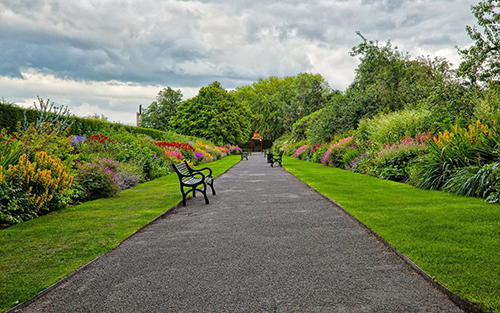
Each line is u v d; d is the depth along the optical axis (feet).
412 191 27.66
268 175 49.37
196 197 29.43
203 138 159.53
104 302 9.74
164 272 11.94
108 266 12.66
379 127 50.96
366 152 49.19
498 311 8.27
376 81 74.79
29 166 21.35
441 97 40.75
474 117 35.45
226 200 27.63
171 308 9.28
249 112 214.48
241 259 13.15
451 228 15.69
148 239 16.30
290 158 108.37
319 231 17.03
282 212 22.11
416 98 64.69
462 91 39.50
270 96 281.95
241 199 27.94
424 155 33.32
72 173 26.76
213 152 107.14
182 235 16.96
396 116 50.44
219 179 44.19
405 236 14.85
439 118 40.40
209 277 11.39
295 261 12.77
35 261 13.01
